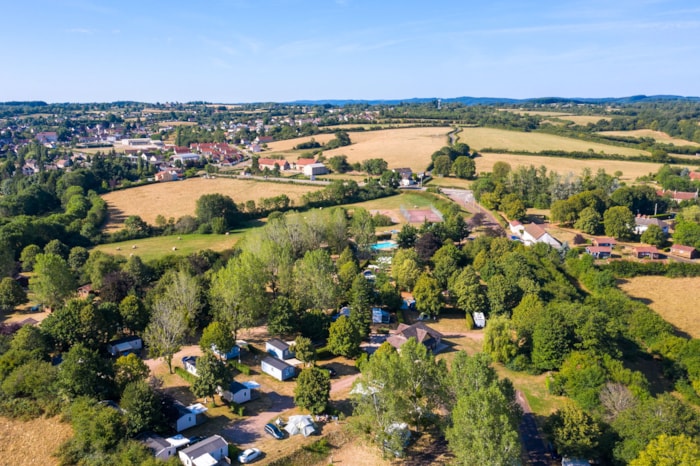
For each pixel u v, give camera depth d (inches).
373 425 2783.0
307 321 4052.7
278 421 2982.3
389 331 4308.6
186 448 2591.0
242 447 2760.8
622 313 4156.0
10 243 6033.5
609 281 4968.0
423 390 2930.6
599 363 3282.5
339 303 4581.7
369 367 2785.4
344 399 3260.3
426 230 6441.9
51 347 3582.7
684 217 7071.9
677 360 3481.8
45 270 4426.7
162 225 7495.1
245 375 3580.2
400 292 5128.0
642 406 2667.3
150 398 2790.4
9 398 2960.1
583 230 7042.3
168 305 3846.0
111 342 3860.7
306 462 2701.8
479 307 4439.0
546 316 3656.5
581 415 2652.6
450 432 2508.6
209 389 3078.2
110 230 7470.5
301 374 3125.0
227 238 7116.1
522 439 2876.5
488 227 7268.7
